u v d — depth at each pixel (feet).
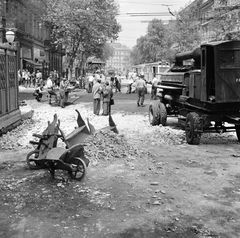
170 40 157.28
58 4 128.16
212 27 104.83
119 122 47.06
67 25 128.16
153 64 157.99
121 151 27.45
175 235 14.53
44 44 195.11
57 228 15.06
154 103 44.88
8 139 33.22
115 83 117.80
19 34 143.64
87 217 16.16
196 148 31.32
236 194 19.39
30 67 167.12
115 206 17.48
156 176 22.56
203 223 15.71
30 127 40.96
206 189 20.20
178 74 40.96
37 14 177.17
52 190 19.54
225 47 30.48
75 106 68.74
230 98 30.91
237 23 95.81
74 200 18.16
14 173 22.80
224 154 29.01
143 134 37.68
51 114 54.65
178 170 24.03
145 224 15.53
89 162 24.66
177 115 47.01
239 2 96.32
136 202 18.04
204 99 31.76
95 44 145.07
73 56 141.18
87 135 25.13
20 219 15.90
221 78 30.66
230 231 14.96
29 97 89.20
